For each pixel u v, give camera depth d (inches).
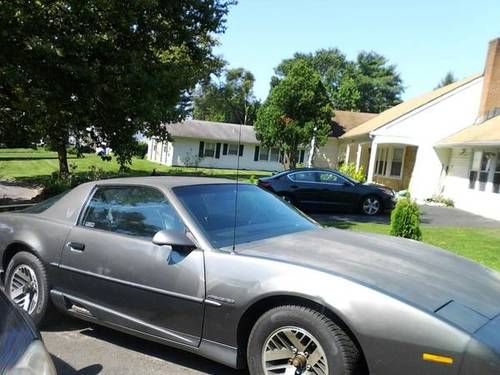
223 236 150.0
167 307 145.9
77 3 432.1
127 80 479.5
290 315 123.5
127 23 481.7
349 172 1007.0
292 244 148.3
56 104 479.5
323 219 569.6
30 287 183.0
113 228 167.0
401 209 352.5
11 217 195.8
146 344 171.8
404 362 109.4
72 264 169.8
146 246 153.6
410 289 119.9
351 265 130.8
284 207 186.5
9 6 398.9
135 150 592.7
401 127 944.9
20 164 1266.0
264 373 128.0
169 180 173.9
